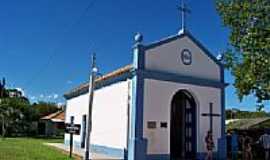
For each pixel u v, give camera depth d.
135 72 18.17
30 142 31.67
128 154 18.05
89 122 17.22
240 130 26.38
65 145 28.17
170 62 19.31
